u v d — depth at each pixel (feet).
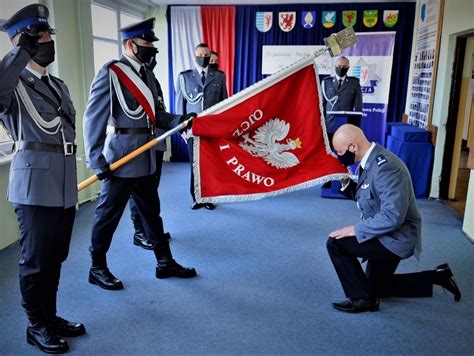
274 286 9.13
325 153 7.25
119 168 8.10
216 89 15.12
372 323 7.74
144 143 8.30
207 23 21.70
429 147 16.16
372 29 20.84
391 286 8.43
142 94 8.15
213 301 8.44
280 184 7.19
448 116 15.72
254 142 7.31
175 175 20.07
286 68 7.18
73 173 6.64
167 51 22.52
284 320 7.80
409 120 20.12
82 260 10.20
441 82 15.92
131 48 8.15
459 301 8.57
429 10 17.40
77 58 14.46
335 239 7.92
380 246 7.51
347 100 16.98
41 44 5.94
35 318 6.75
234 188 7.22
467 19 14.01
